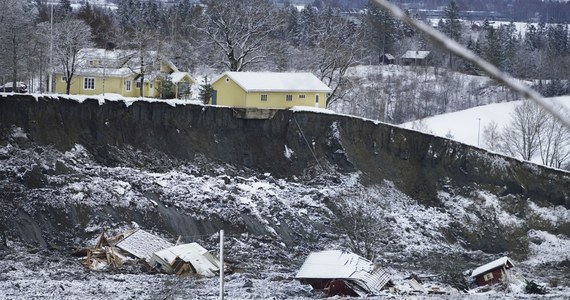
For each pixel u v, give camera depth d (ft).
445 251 243.60
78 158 225.56
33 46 297.53
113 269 183.01
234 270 192.95
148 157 238.89
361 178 263.08
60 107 231.50
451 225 260.01
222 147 253.65
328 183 257.14
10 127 220.64
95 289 157.17
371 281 180.14
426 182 273.75
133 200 212.23
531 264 254.06
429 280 208.85
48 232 193.88
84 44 296.71
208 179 238.68
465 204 270.26
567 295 188.65
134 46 320.70
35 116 225.97
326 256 186.80
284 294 165.99
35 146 220.23
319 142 267.59
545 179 287.28
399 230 247.09
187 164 243.19
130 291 158.30
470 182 278.26
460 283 207.31
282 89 277.64
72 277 169.17
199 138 251.39
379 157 272.72
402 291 183.42
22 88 294.87
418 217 258.37
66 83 285.64
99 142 233.55
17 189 198.70
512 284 208.54
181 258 186.50
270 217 227.40
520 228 270.87
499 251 260.21
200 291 163.53
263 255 209.97
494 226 267.18
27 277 164.45
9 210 192.65
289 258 212.23
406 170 274.16
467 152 282.15
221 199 225.97
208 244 210.38
